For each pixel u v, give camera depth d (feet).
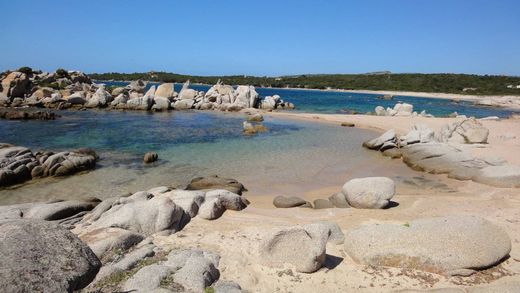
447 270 24.76
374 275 24.97
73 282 13.38
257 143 84.23
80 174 56.18
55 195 46.93
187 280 21.94
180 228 34.32
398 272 25.22
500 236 27.25
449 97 327.06
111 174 56.44
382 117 137.80
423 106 223.10
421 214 38.32
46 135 86.74
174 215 33.94
